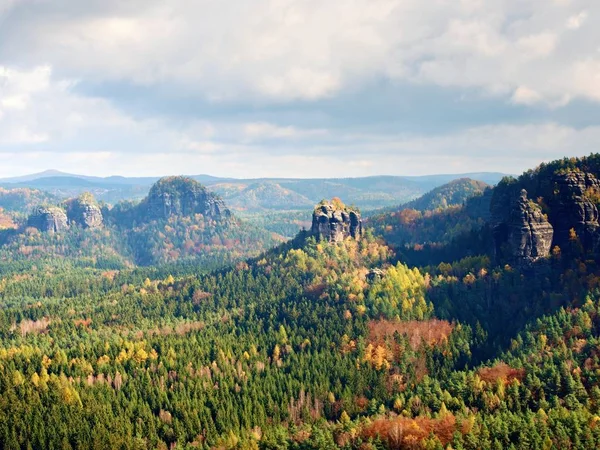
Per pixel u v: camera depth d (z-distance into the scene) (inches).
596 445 6663.4
